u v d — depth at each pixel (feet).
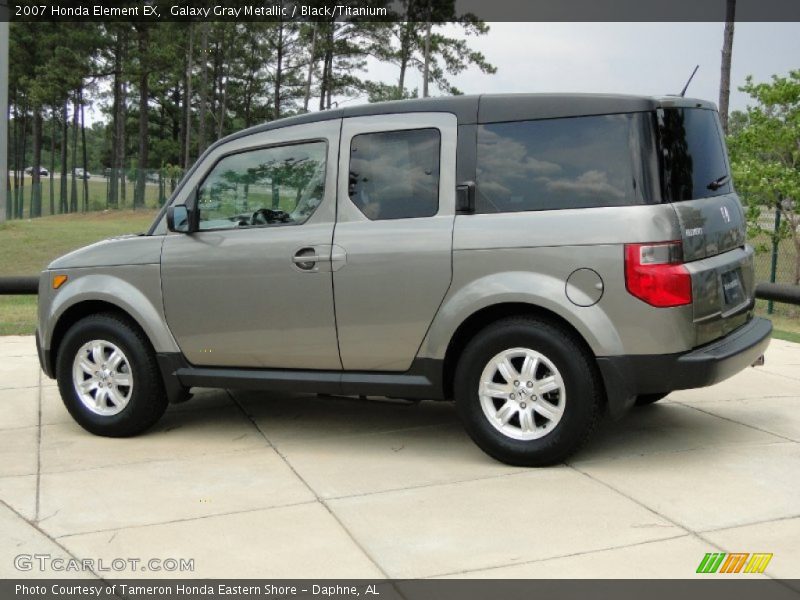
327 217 17.81
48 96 164.96
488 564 12.62
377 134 17.62
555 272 15.92
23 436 20.04
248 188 18.66
